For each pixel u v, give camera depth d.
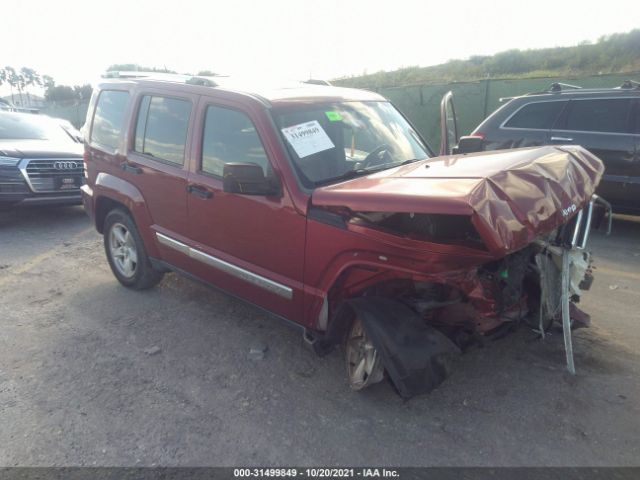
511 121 7.82
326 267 3.24
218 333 4.25
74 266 5.95
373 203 2.76
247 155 3.67
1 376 3.61
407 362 2.82
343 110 4.04
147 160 4.50
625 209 7.09
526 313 3.36
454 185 2.71
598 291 5.02
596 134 7.09
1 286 5.30
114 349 3.99
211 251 4.05
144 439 2.95
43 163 7.60
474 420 3.09
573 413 3.13
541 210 2.80
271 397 3.35
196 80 4.23
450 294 3.05
